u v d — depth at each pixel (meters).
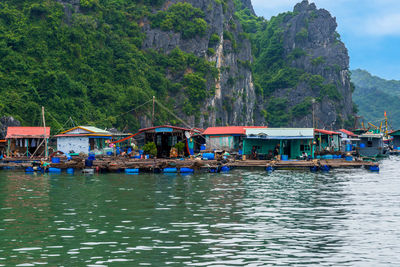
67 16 164.62
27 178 44.69
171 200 29.59
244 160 59.31
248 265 15.61
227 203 28.34
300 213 24.95
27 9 157.12
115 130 139.00
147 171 50.97
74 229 20.81
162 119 165.50
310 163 54.34
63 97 138.62
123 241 18.66
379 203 28.62
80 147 63.31
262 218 23.47
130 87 157.25
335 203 28.58
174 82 188.88
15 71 133.88
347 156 63.12
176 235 19.67
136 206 27.09
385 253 17.11
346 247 17.89
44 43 150.88
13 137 62.56
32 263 15.79
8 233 20.03
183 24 199.75
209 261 16.00
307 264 15.75
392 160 83.50
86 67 156.88
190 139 66.75
